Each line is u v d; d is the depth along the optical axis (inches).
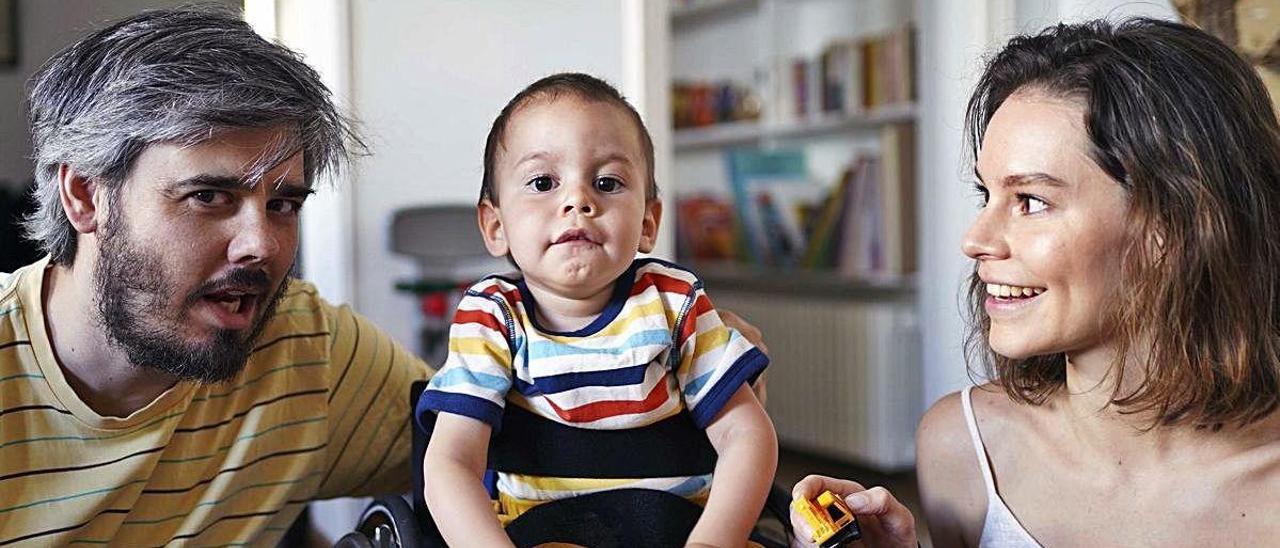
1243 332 38.4
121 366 46.0
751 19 158.9
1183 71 38.1
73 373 46.4
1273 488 39.8
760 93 155.3
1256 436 40.5
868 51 137.4
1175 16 74.0
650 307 43.4
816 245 147.3
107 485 46.7
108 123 42.1
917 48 130.1
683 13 163.3
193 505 49.4
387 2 81.7
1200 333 38.5
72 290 45.7
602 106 42.9
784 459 150.7
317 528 90.3
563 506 42.1
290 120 43.3
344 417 55.0
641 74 82.1
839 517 40.3
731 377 43.5
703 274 162.1
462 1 83.4
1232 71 38.9
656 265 45.5
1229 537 40.2
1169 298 38.0
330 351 54.4
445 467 40.3
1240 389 39.1
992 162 39.4
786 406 152.4
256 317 45.3
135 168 42.3
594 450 42.9
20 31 148.2
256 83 42.4
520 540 41.4
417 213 85.4
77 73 44.2
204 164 41.9
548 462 42.8
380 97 82.0
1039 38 41.8
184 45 43.0
